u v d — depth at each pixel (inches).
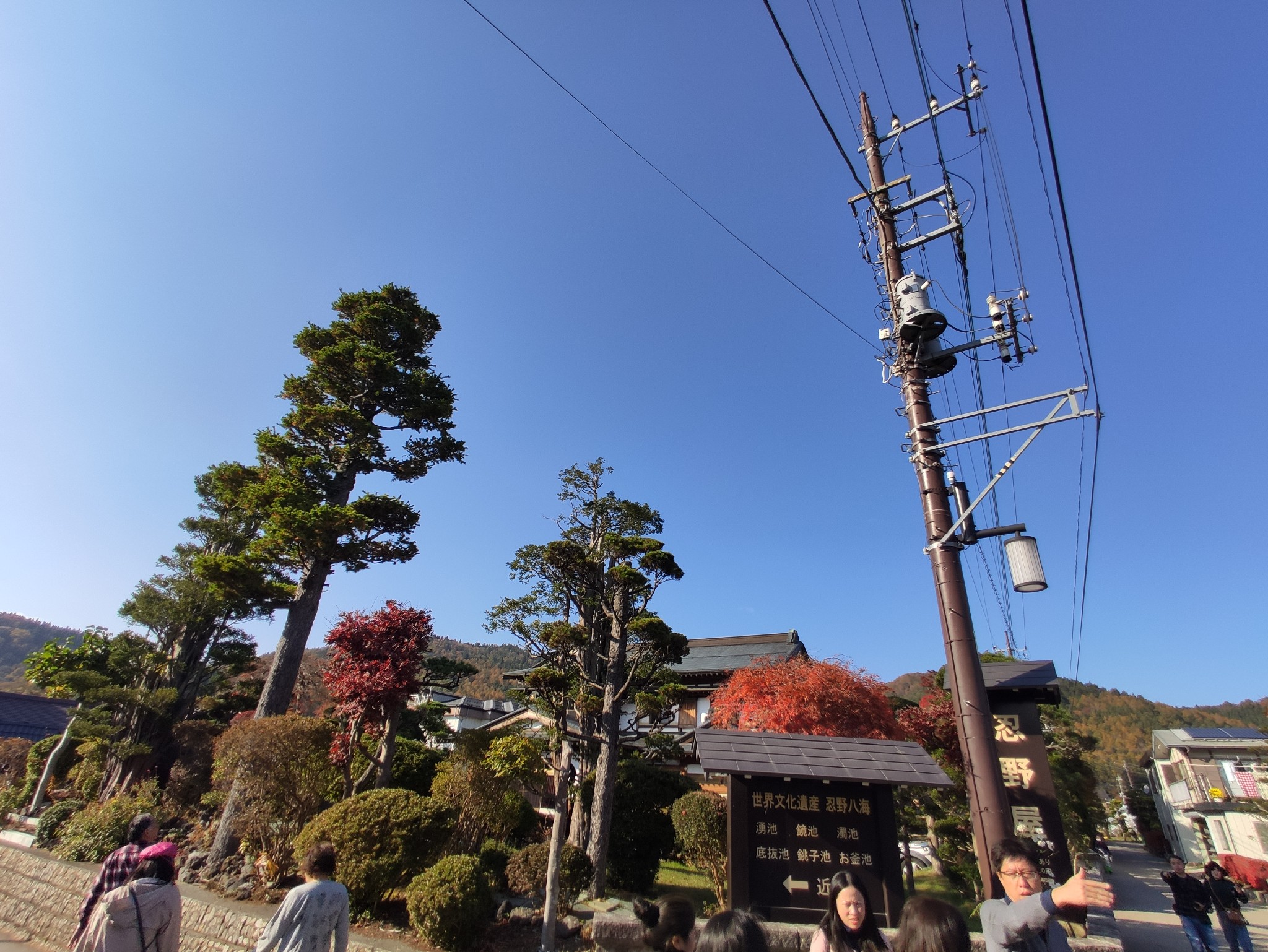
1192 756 1013.2
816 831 265.7
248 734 382.3
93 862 451.2
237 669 745.0
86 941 185.3
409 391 539.8
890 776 268.1
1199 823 973.8
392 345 567.8
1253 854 851.4
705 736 297.7
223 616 727.7
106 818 475.5
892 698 673.0
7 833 562.6
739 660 880.3
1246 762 968.3
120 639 708.7
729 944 103.0
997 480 296.7
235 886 359.9
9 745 897.5
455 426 568.1
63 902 409.7
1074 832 665.0
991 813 263.4
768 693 471.5
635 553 487.8
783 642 912.3
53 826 521.3
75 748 740.7
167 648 718.5
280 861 367.9
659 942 120.8
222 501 726.5
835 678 471.2
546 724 483.2
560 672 457.7
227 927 320.8
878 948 130.6
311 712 868.6
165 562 753.6
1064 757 775.1
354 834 337.1
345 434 528.4
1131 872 911.0
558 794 351.3
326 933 170.6
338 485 521.3
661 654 468.8
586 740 473.4
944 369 344.5
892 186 359.9
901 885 253.8
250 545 493.4
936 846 570.6
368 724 426.6
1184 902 350.0
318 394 535.2
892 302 352.5
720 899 362.3
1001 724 339.9
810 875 258.8
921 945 107.7
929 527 316.8
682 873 530.3
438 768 458.3
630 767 510.0
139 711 638.5
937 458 327.0
